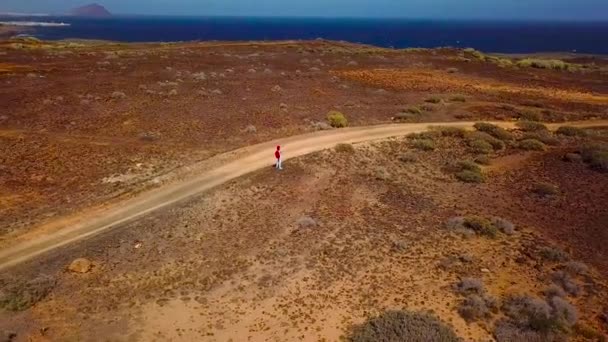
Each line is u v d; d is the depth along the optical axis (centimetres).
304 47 9350
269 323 1667
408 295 1834
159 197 2561
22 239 2125
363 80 5897
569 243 2252
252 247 2122
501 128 3969
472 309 1730
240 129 3684
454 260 2075
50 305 1719
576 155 3309
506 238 2281
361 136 3678
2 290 1767
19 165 2861
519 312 1728
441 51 9038
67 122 3647
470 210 2567
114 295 1783
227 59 7262
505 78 6731
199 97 4550
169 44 10075
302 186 2741
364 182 2850
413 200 2650
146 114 3922
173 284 1856
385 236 2255
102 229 2236
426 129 3956
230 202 2519
